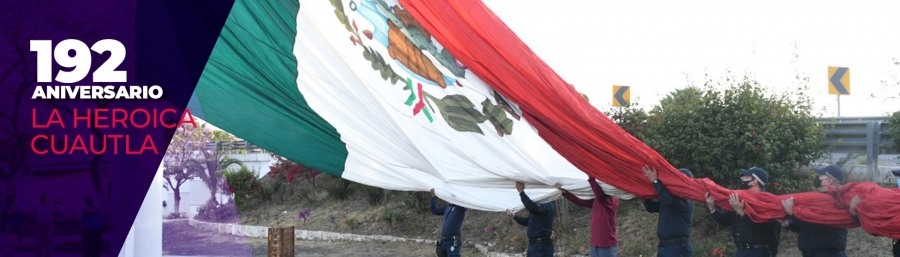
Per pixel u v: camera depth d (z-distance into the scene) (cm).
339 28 720
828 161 1193
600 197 829
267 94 750
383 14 709
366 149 795
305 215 1981
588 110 723
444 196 858
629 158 742
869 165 1131
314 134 779
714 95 1168
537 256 961
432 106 761
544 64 713
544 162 809
